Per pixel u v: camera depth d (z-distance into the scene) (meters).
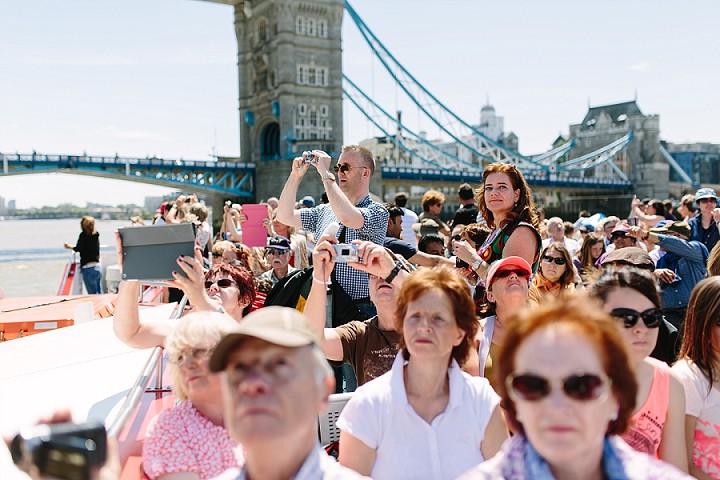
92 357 3.51
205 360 2.53
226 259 6.77
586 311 1.81
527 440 1.88
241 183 66.31
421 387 2.65
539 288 5.12
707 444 2.88
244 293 4.49
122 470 2.62
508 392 1.86
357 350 3.67
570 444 1.70
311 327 1.75
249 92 72.12
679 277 6.45
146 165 59.00
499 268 3.51
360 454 2.59
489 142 79.44
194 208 10.26
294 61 64.88
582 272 7.56
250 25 71.12
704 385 2.92
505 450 1.91
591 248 7.66
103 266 13.52
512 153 81.81
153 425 2.60
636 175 111.38
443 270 2.74
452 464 2.53
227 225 11.62
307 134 65.44
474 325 2.72
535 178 82.50
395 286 3.50
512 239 4.27
